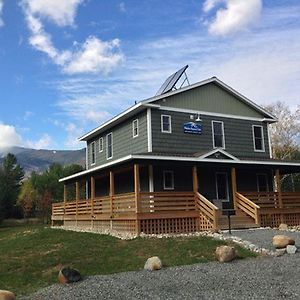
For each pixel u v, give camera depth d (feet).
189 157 65.21
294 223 73.87
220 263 41.55
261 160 74.33
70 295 31.83
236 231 60.85
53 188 160.25
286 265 38.55
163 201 62.23
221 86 81.92
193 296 29.35
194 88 78.64
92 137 98.89
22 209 162.81
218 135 79.87
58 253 50.88
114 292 31.83
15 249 58.70
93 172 76.23
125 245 52.70
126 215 62.44
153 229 60.49
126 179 79.36
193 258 44.19
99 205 73.20
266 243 48.85
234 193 70.49
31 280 40.40
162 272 38.65
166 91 79.92
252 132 84.53
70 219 87.30
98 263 44.73
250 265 39.58
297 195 75.61
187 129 76.02
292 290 29.66
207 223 61.98
